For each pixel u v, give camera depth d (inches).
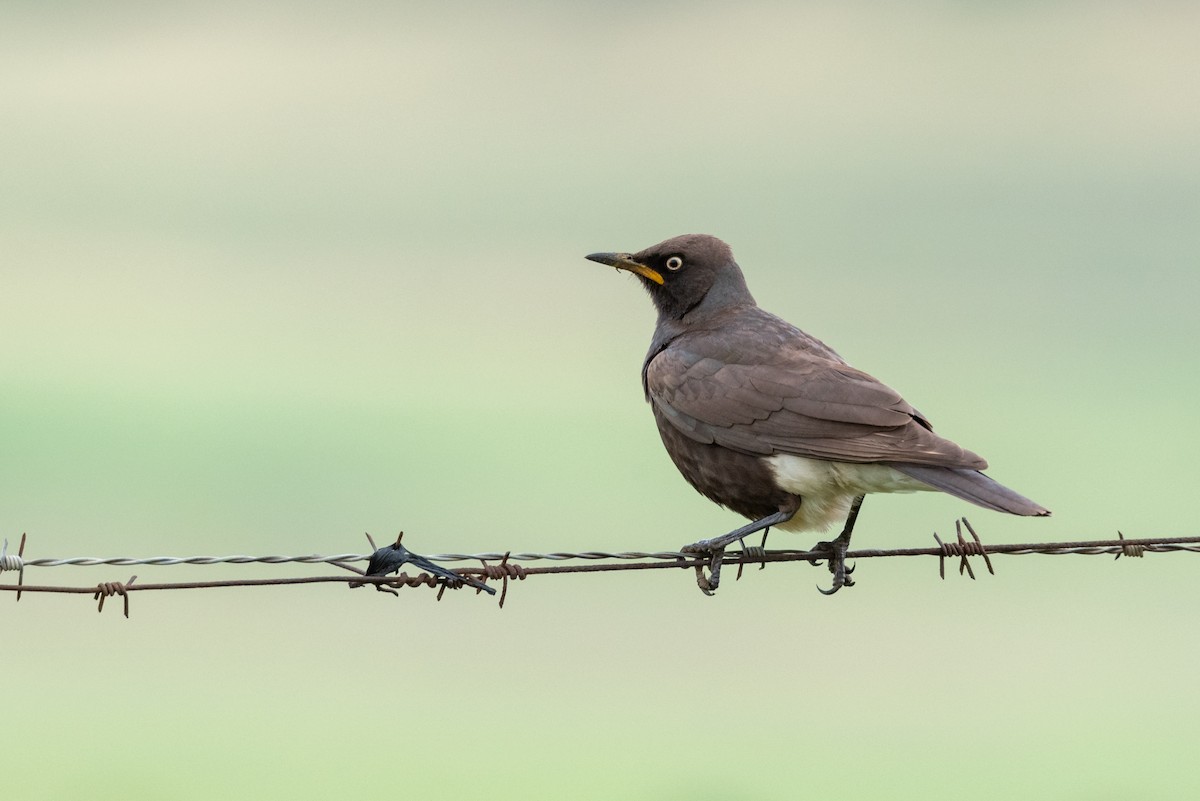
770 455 433.4
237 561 369.4
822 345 460.8
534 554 388.2
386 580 373.7
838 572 422.9
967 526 416.5
